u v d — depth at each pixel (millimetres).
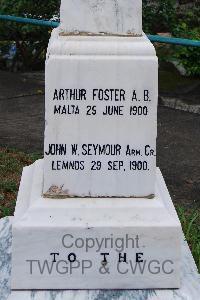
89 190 2863
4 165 4992
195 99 7141
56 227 2758
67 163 2830
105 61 2701
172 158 5352
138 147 2820
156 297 2791
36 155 5254
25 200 2934
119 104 2760
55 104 2752
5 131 5984
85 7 2754
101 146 2814
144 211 2816
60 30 2785
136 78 2727
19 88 7699
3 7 8086
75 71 2711
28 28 8062
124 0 2748
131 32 2779
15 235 2766
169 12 8086
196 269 3082
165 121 6500
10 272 2982
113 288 2836
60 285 2826
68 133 2791
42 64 9000
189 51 7930
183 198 4473
